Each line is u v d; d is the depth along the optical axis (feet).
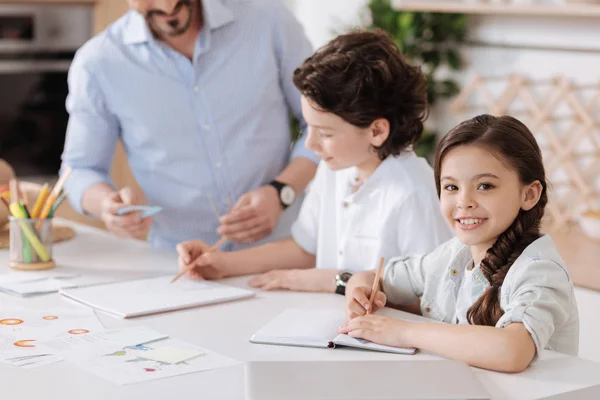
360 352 5.11
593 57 11.41
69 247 8.14
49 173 13.64
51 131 13.55
